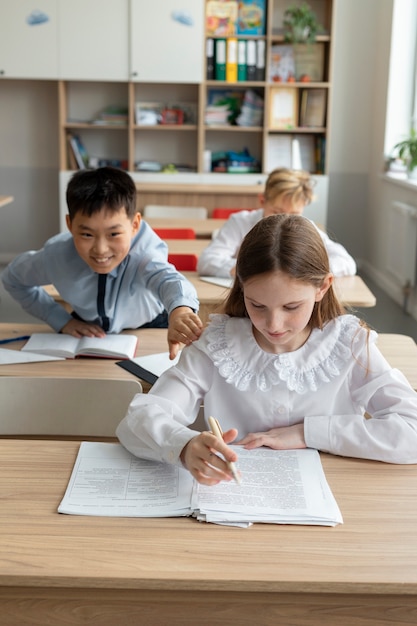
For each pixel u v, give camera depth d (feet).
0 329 8.94
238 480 4.48
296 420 5.62
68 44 22.79
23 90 24.34
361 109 24.56
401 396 5.58
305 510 4.54
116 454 5.29
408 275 19.76
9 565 4.01
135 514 4.51
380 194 23.40
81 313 8.66
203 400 5.90
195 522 4.47
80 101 24.35
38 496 4.73
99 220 7.53
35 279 8.66
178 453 4.85
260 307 5.05
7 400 6.72
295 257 4.90
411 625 4.11
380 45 23.63
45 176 24.84
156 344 8.48
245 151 24.48
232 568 4.01
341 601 4.09
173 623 4.11
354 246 25.38
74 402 6.71
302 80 23.71
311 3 23.90
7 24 22.62
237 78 23.35
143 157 24.77
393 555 4.17
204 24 22.79
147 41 22.80
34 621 4.12
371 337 5.67
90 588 4.07
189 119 24.40
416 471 5.19
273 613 4.10
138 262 8.26
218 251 12.55
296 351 5.57
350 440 5.32
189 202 22.33
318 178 23.66
